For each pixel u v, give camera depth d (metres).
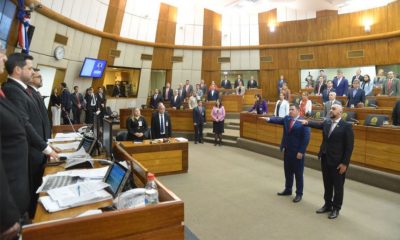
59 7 8.80
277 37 13.84
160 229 1.50
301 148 4.08
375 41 11.62
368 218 3.54
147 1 12.63
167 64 13.94
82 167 2.53
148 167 5.44
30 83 3.16
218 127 8.66
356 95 7.36
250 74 14.66
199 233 3.17
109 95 12.90
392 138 4.65
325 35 12.84
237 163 6.45
